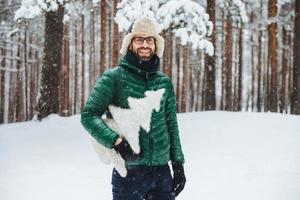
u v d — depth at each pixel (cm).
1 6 1858
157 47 324
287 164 741
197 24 1204
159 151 316
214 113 1324
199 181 651
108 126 307
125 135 306
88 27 2488
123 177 314
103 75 314
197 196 570
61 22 1434
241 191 586
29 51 2542
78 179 689
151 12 1144
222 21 2008
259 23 2091
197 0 1598
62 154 921
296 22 1503
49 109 1392
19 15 1230
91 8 1811
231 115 1280
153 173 317
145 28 315
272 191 580
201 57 2509
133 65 314
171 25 1237
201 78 2789
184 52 2328
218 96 2694
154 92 316
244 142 953
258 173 686
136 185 314
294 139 962
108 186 641
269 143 930
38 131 1220
